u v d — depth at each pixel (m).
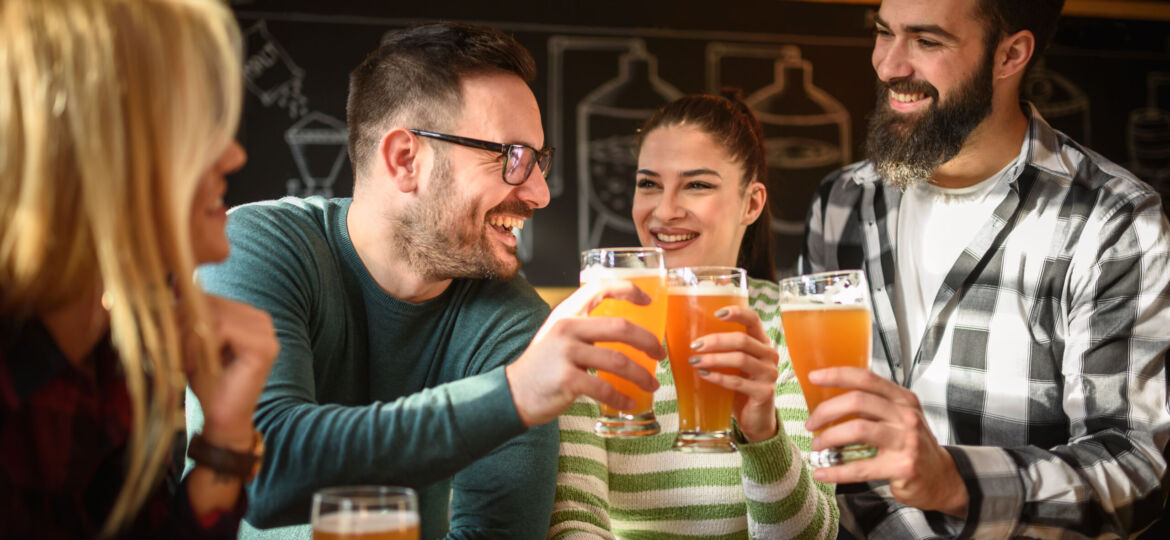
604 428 1.09
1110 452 1.54
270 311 1.24
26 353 0.75
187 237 0.76
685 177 1.82
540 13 3.72
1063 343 1.85
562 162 3.72
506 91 1.34
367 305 1.40
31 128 0.69
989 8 1.79
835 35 3.88
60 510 0.80
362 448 1.05
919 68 1.84
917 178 1.90
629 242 3.76
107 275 0.71
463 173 1.32
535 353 1.04
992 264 1.94
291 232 1.34
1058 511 1.41
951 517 1.43
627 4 3.78
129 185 0.73
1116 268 1.75
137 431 0.75
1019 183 1.91
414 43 1.36
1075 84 3.92
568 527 1.44
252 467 0.91
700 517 1.59
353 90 1.43
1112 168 1.85
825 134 3.86
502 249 1.37
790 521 1.38
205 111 0.77
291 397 1.16
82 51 0.71
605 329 1.01
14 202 0.69
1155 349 1.68
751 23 3.84
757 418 1.31
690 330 1.13
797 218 3.83
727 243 1.87
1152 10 3.96
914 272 2.06
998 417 1.90
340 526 0.78
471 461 1.05
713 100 1.90
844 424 1.09
